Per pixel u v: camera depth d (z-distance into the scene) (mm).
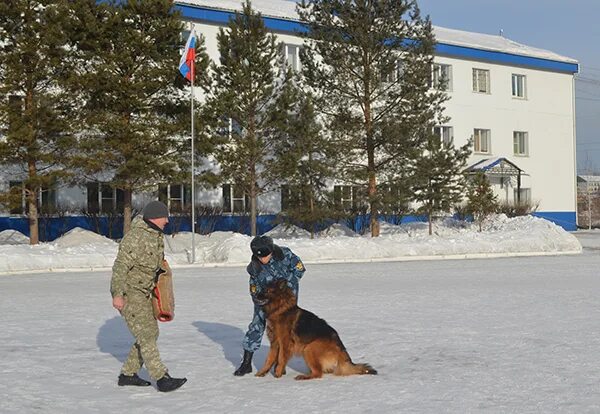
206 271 22031
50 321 11664
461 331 10109
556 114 53031
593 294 14867
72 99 27875
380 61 31219
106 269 22938
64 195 33781
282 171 30922
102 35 27234
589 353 8391
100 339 9938
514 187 50000
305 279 18875
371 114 32375
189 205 35781
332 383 7051
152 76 27609
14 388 7023
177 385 6891
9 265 21953
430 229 36312
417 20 31797
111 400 6547
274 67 34375
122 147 27219
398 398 6363
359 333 10008
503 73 50094
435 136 32625
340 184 37406
